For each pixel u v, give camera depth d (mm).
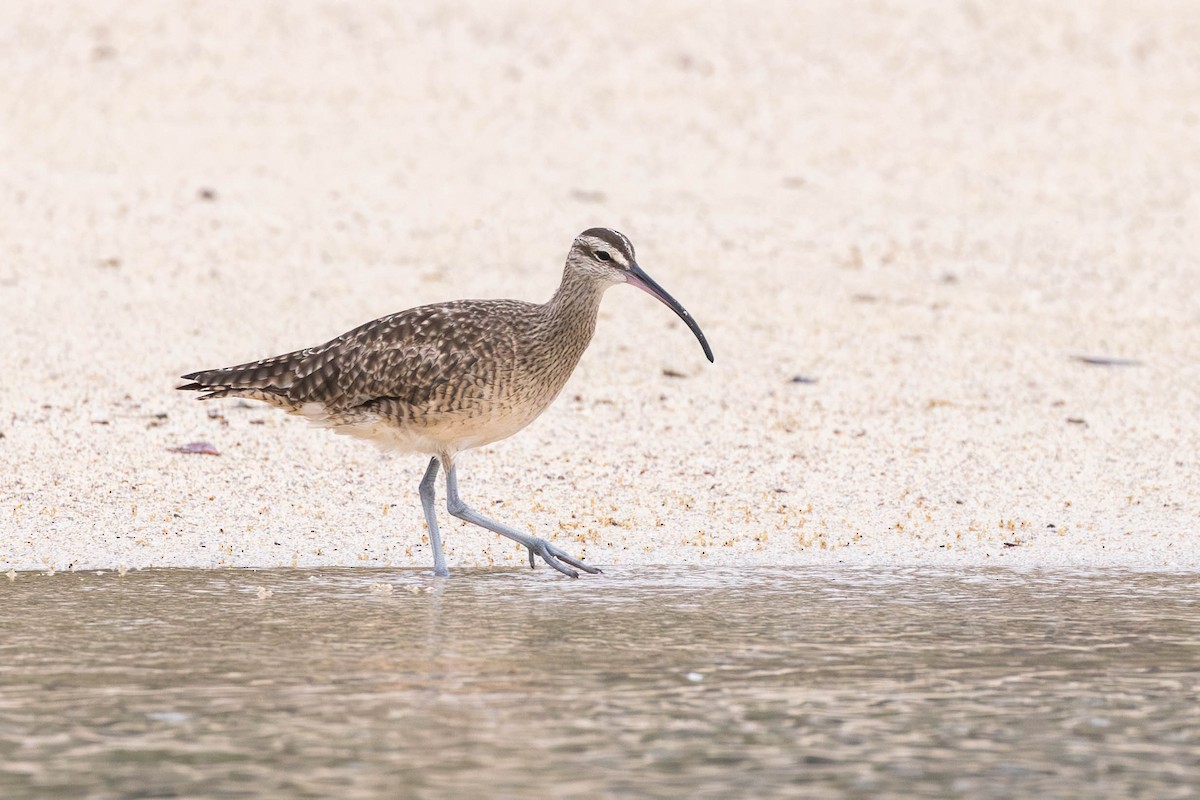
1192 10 33469
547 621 9984
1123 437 15359
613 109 28047
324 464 13844
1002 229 23328
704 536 12359
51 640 9367
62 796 6934
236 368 12062
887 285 20812
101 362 16609
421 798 6938
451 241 21859
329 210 22844
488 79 28969
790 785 7164
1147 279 21312
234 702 8227
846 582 11141
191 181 23656
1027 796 7082
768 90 29141
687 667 8961
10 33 29266
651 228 22781
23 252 20328
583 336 12031
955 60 30781
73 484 12984
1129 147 27125
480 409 11570
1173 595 10781
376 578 11148
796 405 16141
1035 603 10539
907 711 8219
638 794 7023
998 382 17188
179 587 10703
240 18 30672
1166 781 7273
